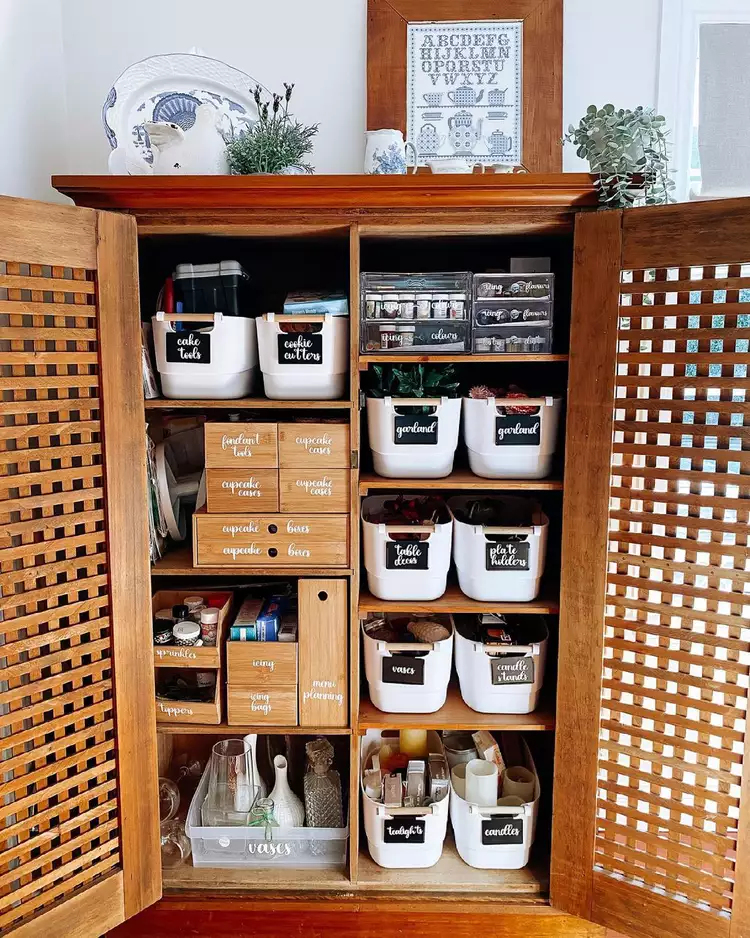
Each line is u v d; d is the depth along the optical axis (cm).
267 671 165
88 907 147
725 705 146
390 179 142
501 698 169
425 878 169
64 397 139
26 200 128
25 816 139
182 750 205
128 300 145
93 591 145
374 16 185
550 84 185
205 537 161
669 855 155
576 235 147
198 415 189
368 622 180
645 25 184
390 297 157
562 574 157
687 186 188
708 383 140
